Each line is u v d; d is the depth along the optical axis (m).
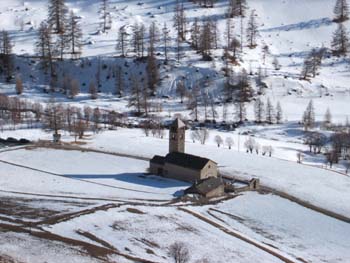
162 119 145.12
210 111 151.62
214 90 161.00
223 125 142.38
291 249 70.56
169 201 83.00
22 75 169.25
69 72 170.50
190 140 129.00
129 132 133.00
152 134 131.88
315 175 105.56
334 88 166.12
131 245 64.19
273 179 100.69
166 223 72.81
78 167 101.00
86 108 140.12
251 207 85.06
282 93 162.00
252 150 121.75
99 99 159.38
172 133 99.88
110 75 169.00
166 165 97.06
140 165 104.50
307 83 167.00
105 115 142.50
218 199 87.06
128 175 97.62
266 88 162.88
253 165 108.94
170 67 169.00
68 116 131.88
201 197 85.94
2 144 115.69
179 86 159.62
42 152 110.19
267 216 81.88
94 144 118.88
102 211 73.75
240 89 159.00
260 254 67.12
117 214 73.56
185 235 69.75
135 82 156.88
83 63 172.62
